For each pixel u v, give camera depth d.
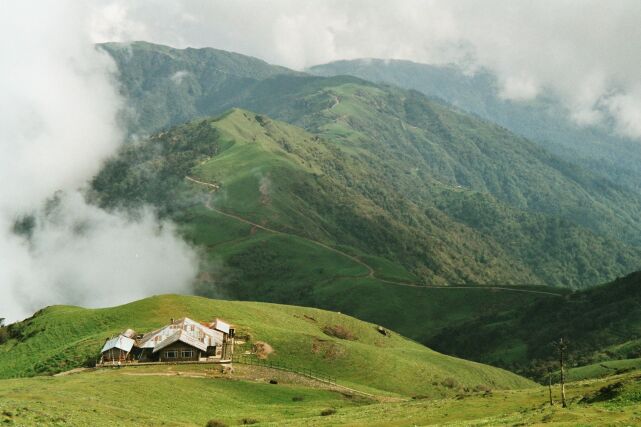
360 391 121.62
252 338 136.12
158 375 104.56
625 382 70.81
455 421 71.88
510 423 60.16
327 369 134.88
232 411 91.12
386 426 72.19
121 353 116.44
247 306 173.00
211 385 102.88
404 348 199.25
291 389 110.75
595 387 87.31
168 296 152.62
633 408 57.72
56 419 63.50
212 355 121.94
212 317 147.50
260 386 108.56
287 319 177.12
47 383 86.75
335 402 106.06
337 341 147.38
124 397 84.56
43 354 130.25
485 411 78.31
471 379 170.50
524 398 86.56
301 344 139.62
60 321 145.38
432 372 155.12
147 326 136.12
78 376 96.38
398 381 141.12
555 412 60.44
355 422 76.25
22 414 62.31
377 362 145.88
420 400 103.25
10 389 78.44
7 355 136.88
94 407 73.44
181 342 118.56
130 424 69.56
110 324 140.62
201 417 84.88
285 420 83.50
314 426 74.19
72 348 124.38
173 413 84.12
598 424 51.16
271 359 129.75
